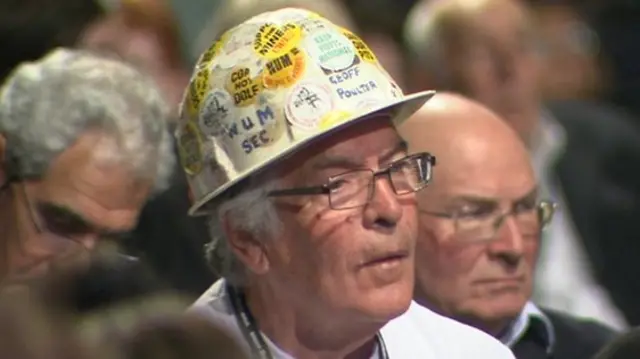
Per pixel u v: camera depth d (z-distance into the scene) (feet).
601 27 39.58
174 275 22.21
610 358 16.60
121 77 18.15
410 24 29.37
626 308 31.42
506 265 20.21
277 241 16.06
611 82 39.58
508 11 28.58
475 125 20.38
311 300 15.99
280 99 15.74
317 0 24.06
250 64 15.92
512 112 28.60
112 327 8.45
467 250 20.13
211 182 16.21
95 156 17.69
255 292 16.52
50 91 17.89
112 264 10.80
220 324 8.73
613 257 31.14
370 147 15.85
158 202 22.40
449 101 20.61
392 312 15.80
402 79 29.25
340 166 15.80
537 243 20.65
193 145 16.35
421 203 20.24
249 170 15.79
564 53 36.19
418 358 16.96
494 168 20.15
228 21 23.68
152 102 18.20
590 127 31.32
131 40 27.35
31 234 17.80
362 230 15.75
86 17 27.04
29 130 17.70
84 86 17.81
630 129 31.81
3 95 18.17
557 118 31.19
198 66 16.39
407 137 20.33
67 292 8.73
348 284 15.78
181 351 8.39
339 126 15.61
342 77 15.83
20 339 8.29
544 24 36.58
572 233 29.58
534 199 20.54
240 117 15.88
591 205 30.25
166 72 27.99
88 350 8.31
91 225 17.72
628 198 31.32
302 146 15.66
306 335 16.33
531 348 21.25
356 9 29.66
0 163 17.92
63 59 18.35
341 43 16.05
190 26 29.14
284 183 15.90
